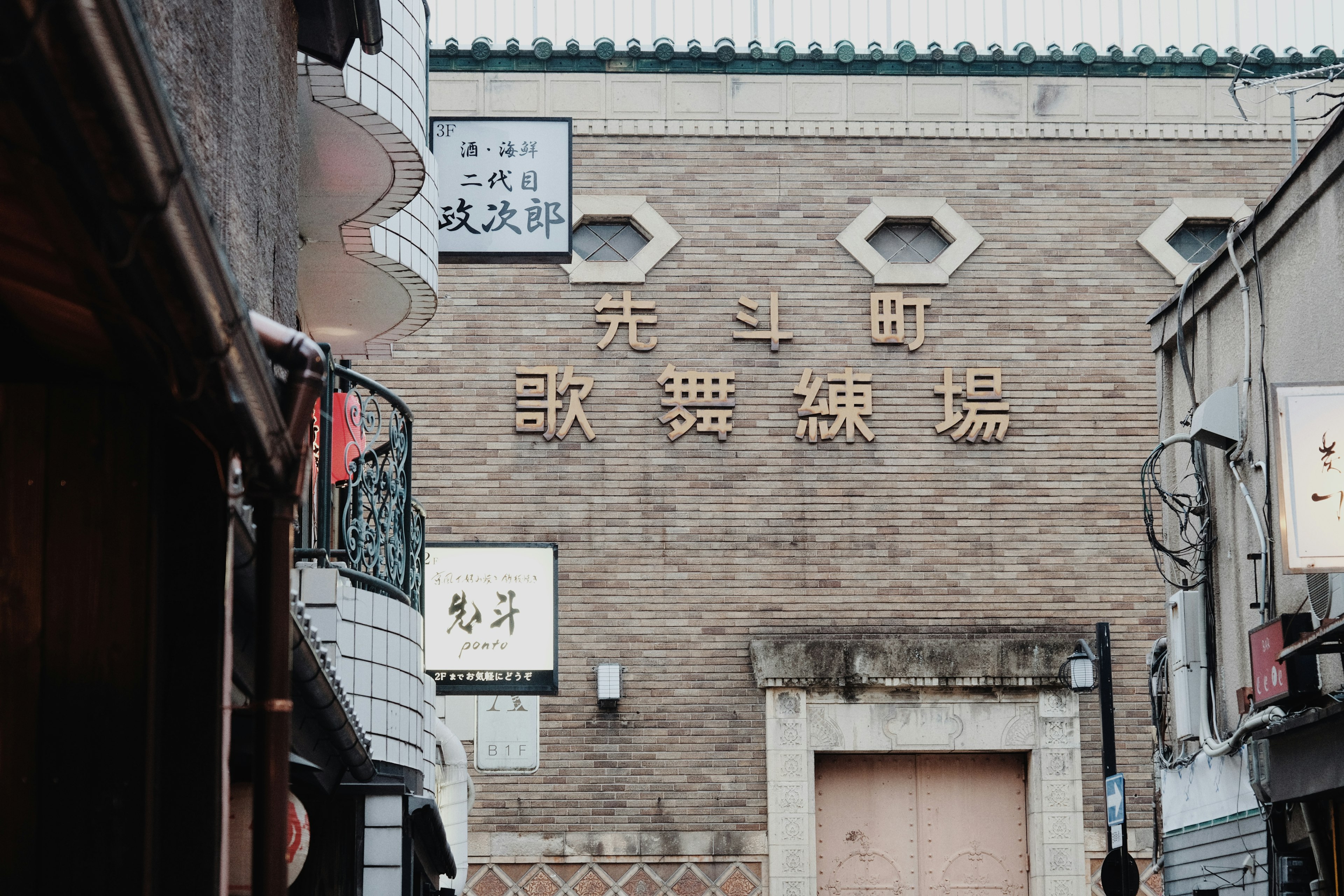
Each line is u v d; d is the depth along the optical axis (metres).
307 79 8.53
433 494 16.98
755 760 16.69
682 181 17.66
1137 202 17.84
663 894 16.38
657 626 16.88
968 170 17.83
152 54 2.91
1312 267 10.36
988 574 17.08
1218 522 12.16
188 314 3.37
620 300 17.39
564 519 17.02
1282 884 10.39
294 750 6.70
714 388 17.28
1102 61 17.98
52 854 4.09
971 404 17.36
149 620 4.22
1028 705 16.88
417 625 9.55
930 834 16.94
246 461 4.13
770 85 17.81
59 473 4.23
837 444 17.25
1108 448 17.34
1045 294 17.59
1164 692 13.69
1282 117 18.03
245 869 6.36
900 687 16.81
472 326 17.31
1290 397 9.22
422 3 9.59
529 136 12.71
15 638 4.15
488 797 16.47
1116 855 15.23
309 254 10.55
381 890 8.66
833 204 17.69
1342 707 8.98
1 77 2.50
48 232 3.16
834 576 17.02
